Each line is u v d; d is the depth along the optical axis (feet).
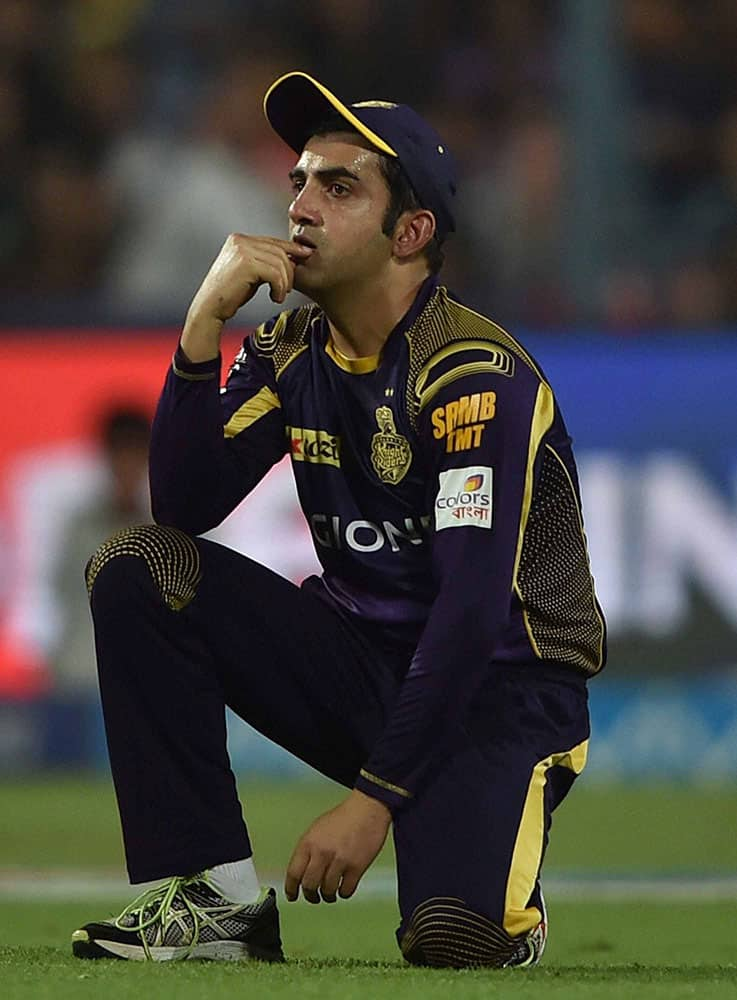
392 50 132.05
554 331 109.40
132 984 32.99
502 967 37.52
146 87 131.34
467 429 37.68
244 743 109.40
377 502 39.78
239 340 107.45
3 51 130.11
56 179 128.26
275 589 39.65
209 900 38.01
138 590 37.52
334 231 39.04
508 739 38.52
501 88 130.93
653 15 125.49
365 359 39.65
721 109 124.67
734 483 106.52
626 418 107.24
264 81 131.64
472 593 36.70
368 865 36.22
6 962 37.47
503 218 125.49
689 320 118.01
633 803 96.07
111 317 108.47
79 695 108.47
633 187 119.85
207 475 40.37
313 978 34.27
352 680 40.11
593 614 40.83
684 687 106.73
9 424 108.27
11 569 107.86
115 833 83.46
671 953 46.52
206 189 127.95
